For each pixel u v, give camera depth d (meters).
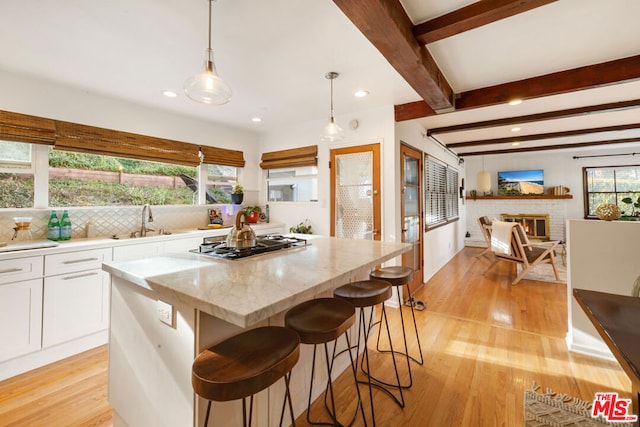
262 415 1.39
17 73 2.46
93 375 2.10
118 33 1.91
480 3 1.64
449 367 2.15
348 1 1.41
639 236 2.16
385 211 3.44
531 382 1.96
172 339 1.23
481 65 2.42
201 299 1.02
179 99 3.09
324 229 3.96
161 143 3.45
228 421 1.23
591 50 2.19
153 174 3.55
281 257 1.76
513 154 7.39
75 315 2.39
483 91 2.88
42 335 2.22
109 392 1.59
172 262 1.61
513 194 7.36
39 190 2.62
